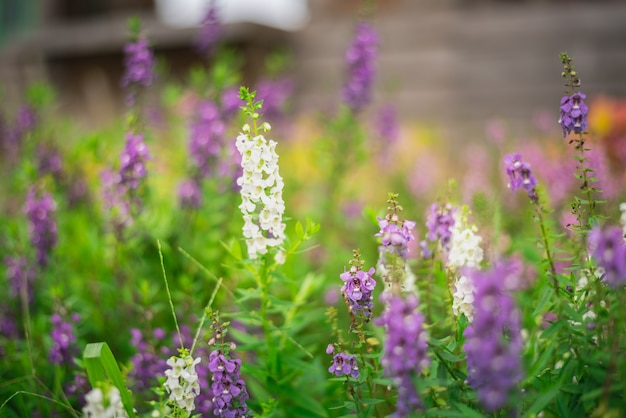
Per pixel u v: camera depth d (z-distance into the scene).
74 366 1.21
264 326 1.11
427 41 3.66
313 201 1.83
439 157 2.72
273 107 2.01
